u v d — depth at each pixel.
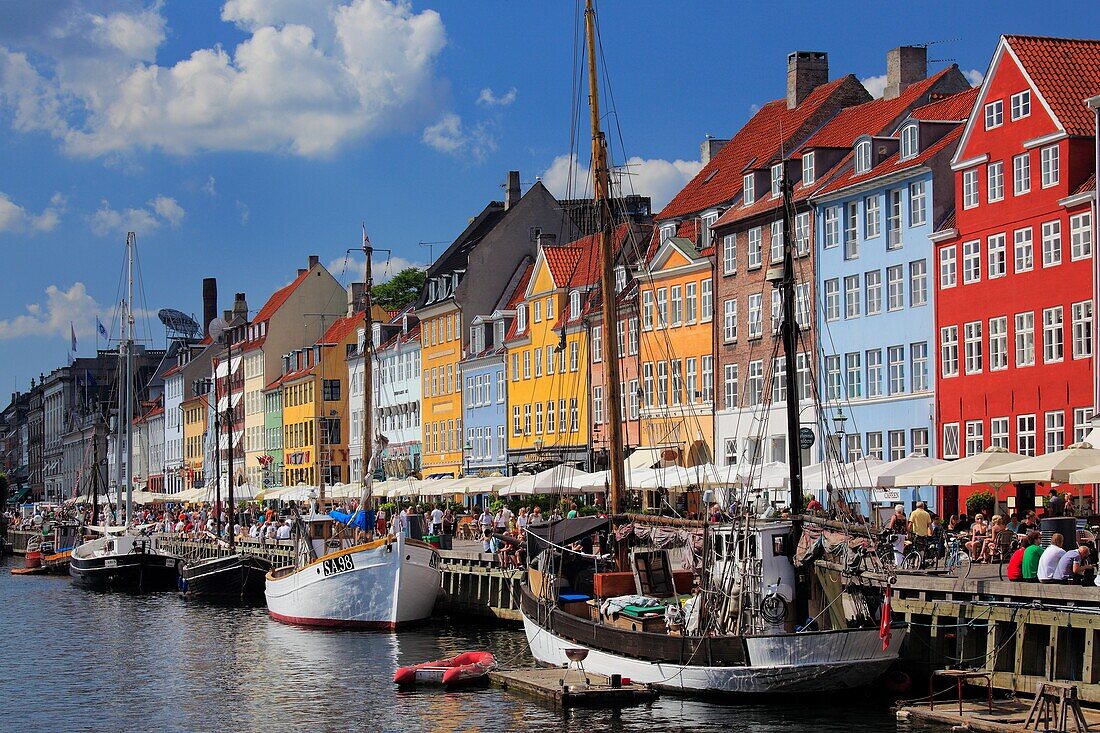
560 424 90.00
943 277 61.31
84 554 90.62
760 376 72.44
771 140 80.38
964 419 59.75
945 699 32.28
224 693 41.00
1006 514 45.91
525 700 36.62
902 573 35.84
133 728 36.28
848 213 67.50
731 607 34.16
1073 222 54.19
